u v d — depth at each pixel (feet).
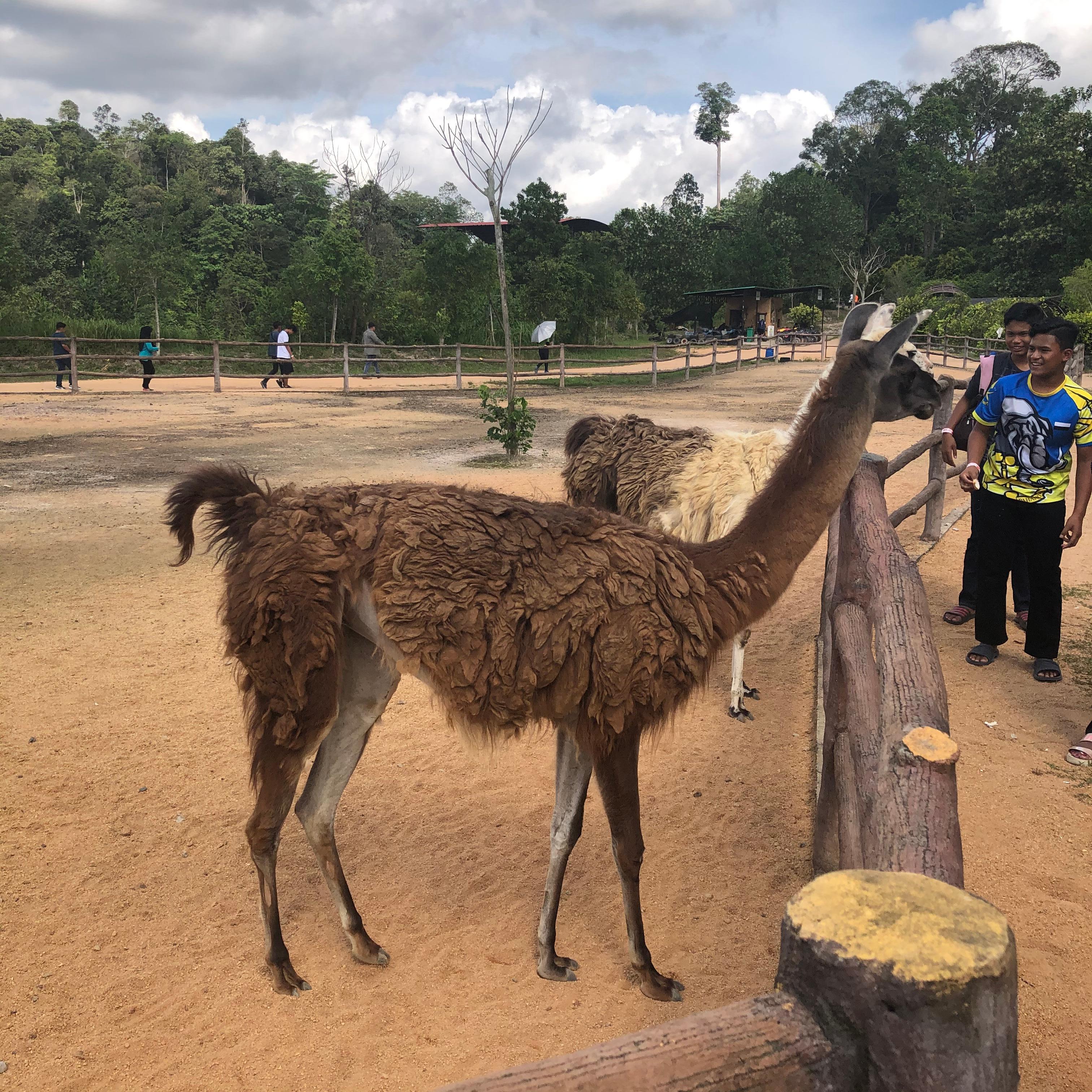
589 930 11.53
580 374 98.32
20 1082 8.79
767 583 10.50
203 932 11.28
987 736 16.20
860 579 13.03
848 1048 3.93
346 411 64.59
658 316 206.28
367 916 11.73
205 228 199.11
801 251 222.07
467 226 164.35
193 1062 9.18
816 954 3.95
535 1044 9.48
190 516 10.45
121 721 16.84
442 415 63.16
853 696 10.29
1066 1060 8.96
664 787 15.15
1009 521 18.13
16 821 13.44
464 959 10.93
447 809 14.43
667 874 12.71
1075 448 18.06
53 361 92.32
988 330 121.90
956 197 231.91
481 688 9.48
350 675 10.56
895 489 37.47
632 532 10.16
